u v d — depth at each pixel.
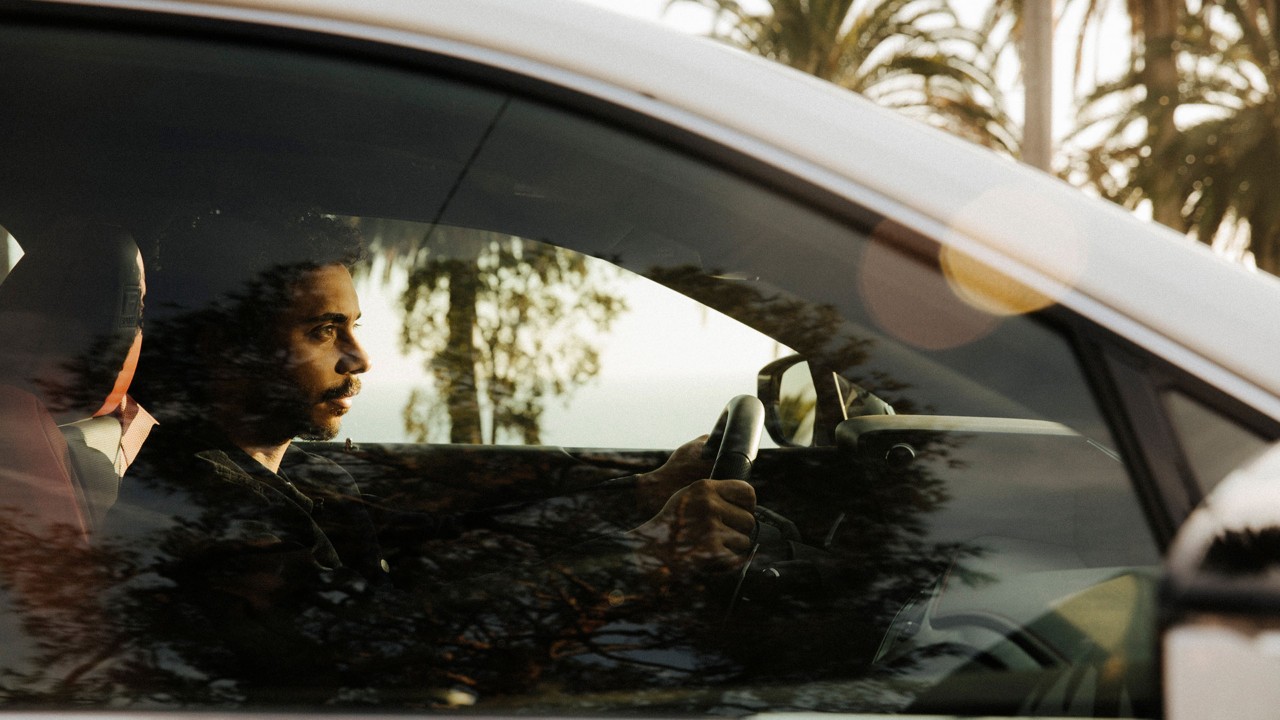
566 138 1.08
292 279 1.27
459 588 1.11
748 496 1.19
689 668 1.02
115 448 1.18
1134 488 0.93
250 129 1.14
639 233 1.11
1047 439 0.97
